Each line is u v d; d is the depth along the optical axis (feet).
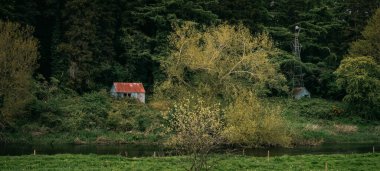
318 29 281.33
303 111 229.86
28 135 172.86
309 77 277.44
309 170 102.73
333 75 263.70
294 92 257.75
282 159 116.98
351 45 260.42
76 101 204.44
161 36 244.22
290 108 232.53
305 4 304.09
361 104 221.87
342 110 228.43
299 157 120.98
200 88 161.79
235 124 151.02
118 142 173.78
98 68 232.94
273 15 284.82
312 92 280.31
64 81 223.71
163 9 244.42
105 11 244.42
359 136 198.18
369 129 210.18
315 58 281.33
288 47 281.95
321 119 222.07
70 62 224.94
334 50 286.87
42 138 172.14
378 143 183.52
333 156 123.54
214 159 110.22
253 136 155.94
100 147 160.04
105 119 191.83
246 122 151.43
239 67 163.43
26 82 170.91
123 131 185.16
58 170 97.25
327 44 291.99
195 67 160.35
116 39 253.85
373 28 248.52
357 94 216.54
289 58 252.83
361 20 288.10
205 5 260.83
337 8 306.55
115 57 253.44
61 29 244.01
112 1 249.34
